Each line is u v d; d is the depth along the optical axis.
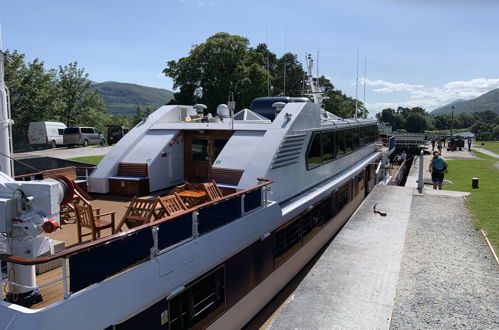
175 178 8.01
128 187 7.18
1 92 4.72
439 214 10.87
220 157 6.75
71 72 43.38
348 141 11.38
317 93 12.17
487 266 7.19
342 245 7.97
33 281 3.46
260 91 32.47
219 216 4.87
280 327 4.98
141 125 8.30
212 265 4.69
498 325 5.20
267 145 6.65
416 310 5.58
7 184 3.39
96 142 30.81
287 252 6.93
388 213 10.62
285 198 7.03
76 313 3.09
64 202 3.89
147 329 3.84
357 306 5.51
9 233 3.28
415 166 24.16
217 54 32.66
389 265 6.96
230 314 5.29
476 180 15.66
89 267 3.21
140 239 3.69
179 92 34.25
